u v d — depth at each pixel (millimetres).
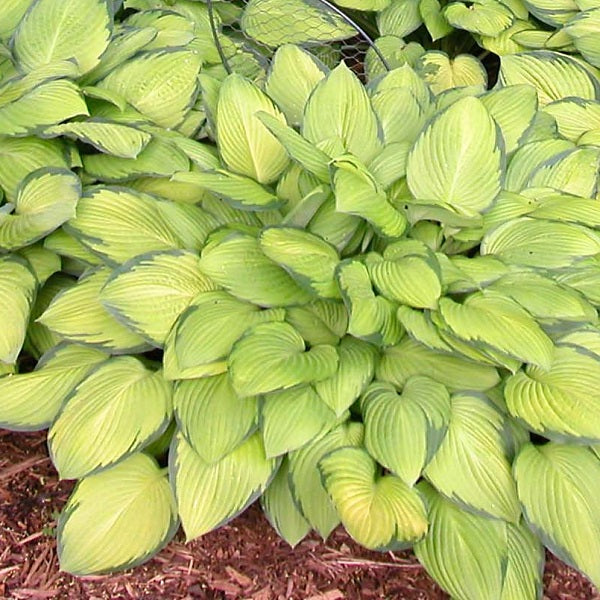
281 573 1067
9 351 1074
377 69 1603
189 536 1001
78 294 1135
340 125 1238
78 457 1039
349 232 1146
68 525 1037
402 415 1013
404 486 1002
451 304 1062
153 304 1102
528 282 1104
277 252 1078
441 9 1690
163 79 1329
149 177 1246
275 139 1232
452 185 1184
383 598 1052
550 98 1514
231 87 1241
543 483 1010
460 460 1021
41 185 1146
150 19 1478
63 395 1101
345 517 975
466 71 1599
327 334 1120
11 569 1074
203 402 1042
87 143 1254
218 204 1218
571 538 987
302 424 1009
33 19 1326
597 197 1301
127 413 1061
